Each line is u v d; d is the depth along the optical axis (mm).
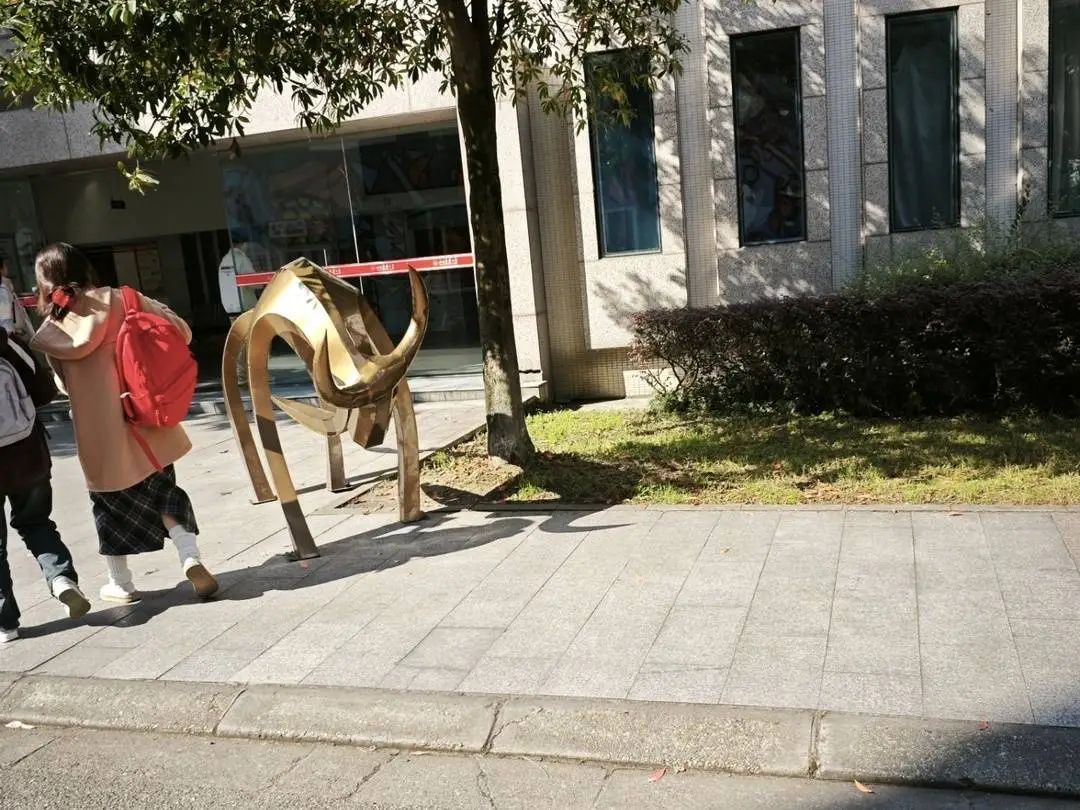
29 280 14094
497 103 10250
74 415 4852
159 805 3387
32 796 3506
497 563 5281
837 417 8641
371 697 3828
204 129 6145
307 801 3332
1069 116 9602
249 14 5562
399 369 5141
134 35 5273
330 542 5953
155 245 15648
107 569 5879
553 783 3316
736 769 3279
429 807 3234
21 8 5254
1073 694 3381
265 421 5664
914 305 8055
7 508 7527
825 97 9844
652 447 7887
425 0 8320
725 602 4457
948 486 6004
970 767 3064
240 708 3916
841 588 4500
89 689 4172
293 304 5309
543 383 10781
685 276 10391
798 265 10125
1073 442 6941
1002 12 9461
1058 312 7691
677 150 10180
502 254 7219
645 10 8016
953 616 4098
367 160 11883
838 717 3344
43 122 12266
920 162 9945
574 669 3922
